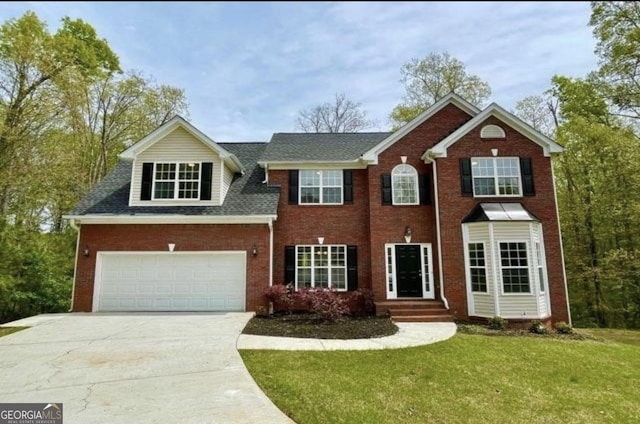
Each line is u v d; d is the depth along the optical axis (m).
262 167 17.41
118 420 5.01
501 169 14.44
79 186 21.03
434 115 16.02
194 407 5.45
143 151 15.19
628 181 18.28
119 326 11.13
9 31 17.23
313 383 6.64
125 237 14.29
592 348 9.73
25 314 18.98
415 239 14.95
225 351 8.49
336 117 33.91
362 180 16.36
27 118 17.59
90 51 22.20
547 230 13.85
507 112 14.55
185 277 14.20
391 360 8.18
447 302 13.49
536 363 8.25
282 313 13.94
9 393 6.02
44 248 19.19
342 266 15.66
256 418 5.12
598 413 5.80
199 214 14.22
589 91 21.44
